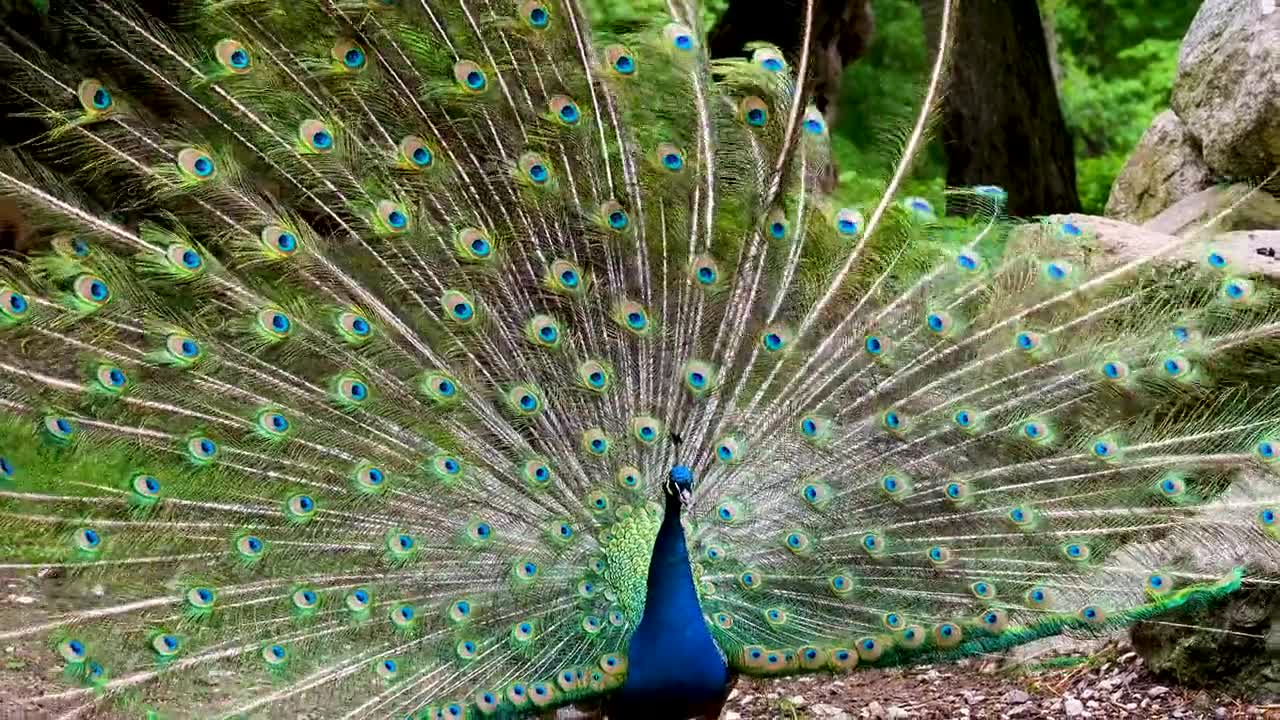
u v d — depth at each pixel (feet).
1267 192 18.80
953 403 14.57
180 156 14.23
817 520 14.47
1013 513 14.30
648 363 14.83
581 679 14.05
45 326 13.96
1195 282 14.83
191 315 14.23
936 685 16.55
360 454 14.39
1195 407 14.71
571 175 14.85
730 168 14.83
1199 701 15.25
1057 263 14.73
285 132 14.56
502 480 14.57
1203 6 20.13
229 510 14.08
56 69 14.65
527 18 14.61
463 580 14.26
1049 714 15.60
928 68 14.82
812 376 14.75
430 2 14.64
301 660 13.78
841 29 22.48
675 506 14.02
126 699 13.46
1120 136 33.86
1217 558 13.96
